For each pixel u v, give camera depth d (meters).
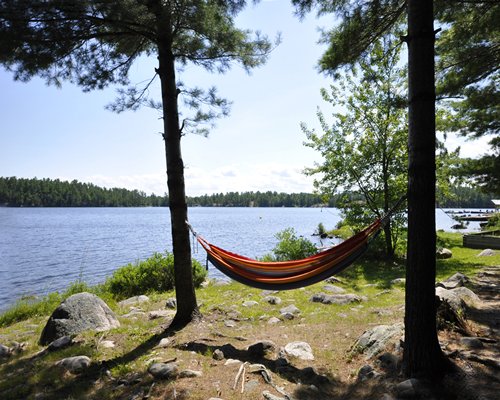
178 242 6.40
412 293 3.96
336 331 5.87
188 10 5.93
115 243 34.16
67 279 17.52
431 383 3.68
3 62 5.84
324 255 5.41
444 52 8.54
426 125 3.91
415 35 3.94
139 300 9.24
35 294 14.41
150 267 11.06
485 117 12.40
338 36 6.27
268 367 4.55
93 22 5.76
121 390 4.16
